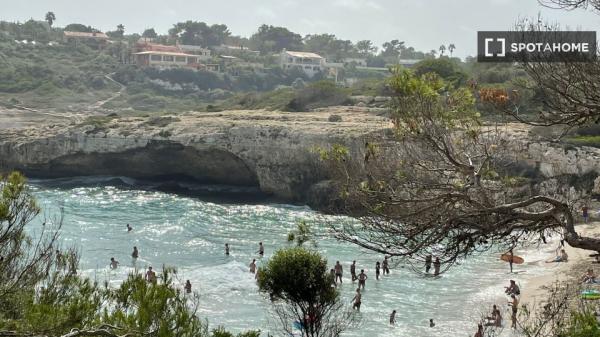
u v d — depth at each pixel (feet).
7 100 504.84
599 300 76.79
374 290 136.36
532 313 111.24
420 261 40.50
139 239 187.32
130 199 260.62
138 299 37.40
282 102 375.45
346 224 42.27
